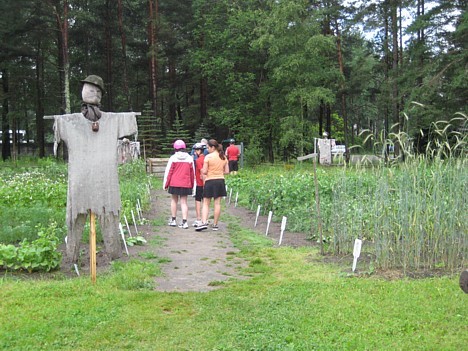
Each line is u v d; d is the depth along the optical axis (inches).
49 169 850.1
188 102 1916.8
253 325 199.6
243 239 396.5
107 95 1562.5
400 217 289.4
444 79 987.3
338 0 1438.2
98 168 306.5
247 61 1472.7
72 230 305.1
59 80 1577.3
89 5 1491.1
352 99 1925.4
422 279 261.3
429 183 299.0
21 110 1660.9
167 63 1704.0
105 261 313.9
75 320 202.8
